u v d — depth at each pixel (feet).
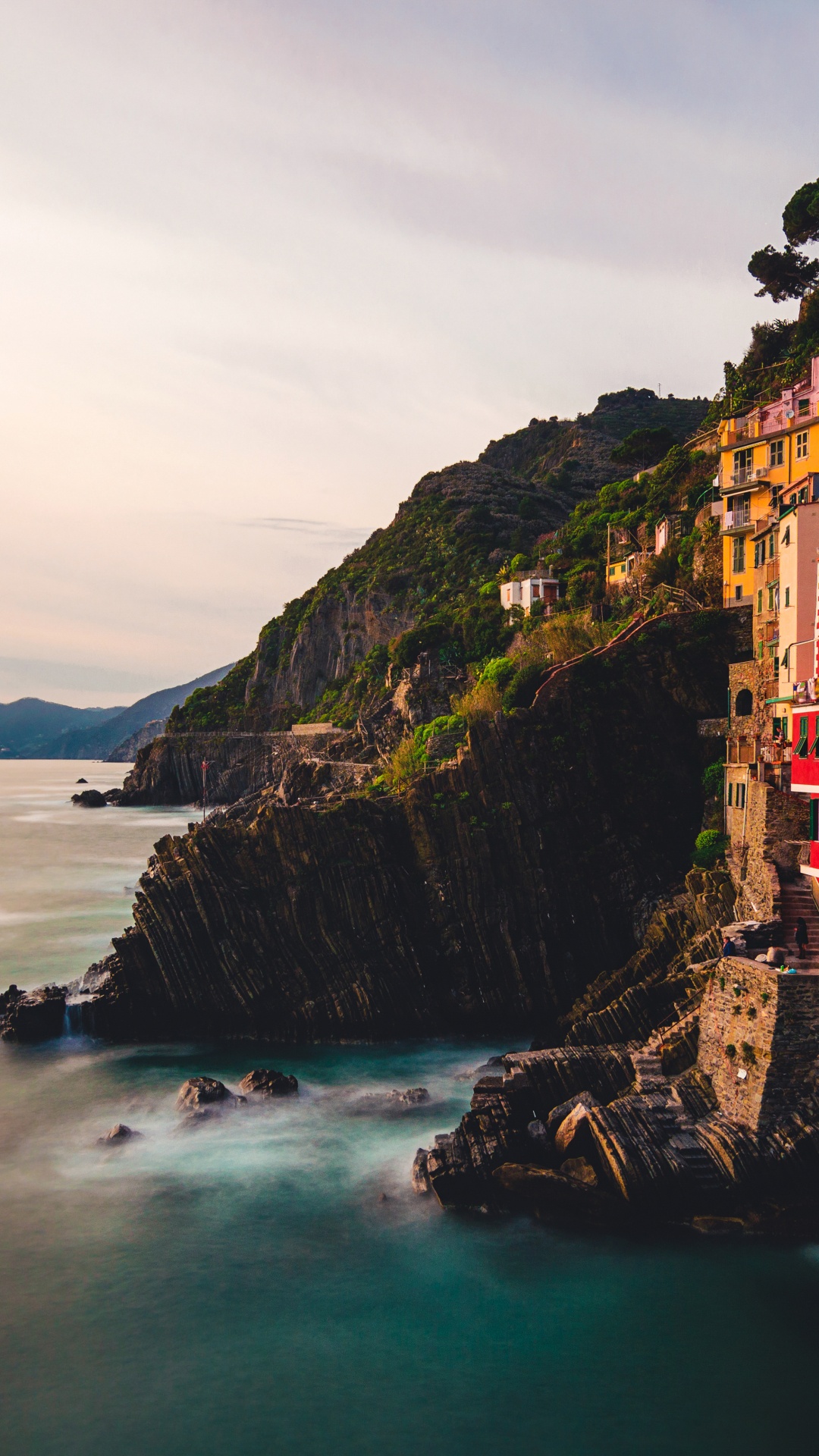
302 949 169.07
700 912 145.79
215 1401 80.89
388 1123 128.98
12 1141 125.80
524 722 188.24
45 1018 165.37
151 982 168.04
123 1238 103.60
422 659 352.49
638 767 190.70
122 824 517.55
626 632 209.97
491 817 179.11
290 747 534.37
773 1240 96.02
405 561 601.62
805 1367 83.87
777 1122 100.22
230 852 172.24
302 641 633.61
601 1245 98.37
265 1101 134.62
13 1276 97.09
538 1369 84.12
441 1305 91.86
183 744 633.20
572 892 179.01
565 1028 145.79
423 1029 167.43
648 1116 105.19
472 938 174.29
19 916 253.85
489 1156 107.45
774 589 147.84
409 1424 77.97
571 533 396.37
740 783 154.51
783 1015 100.63
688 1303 90.74
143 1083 145.89
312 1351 86.58
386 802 184.24
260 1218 106.83
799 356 266.57
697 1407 79.25
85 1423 78.59
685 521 261.65
